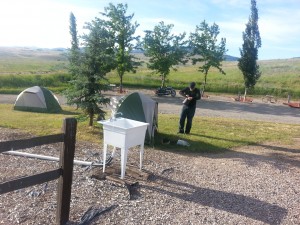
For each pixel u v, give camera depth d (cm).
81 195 597
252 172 854
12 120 1341
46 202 555
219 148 1117
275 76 4966
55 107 1831
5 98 2350
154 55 3194
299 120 2233
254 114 2377
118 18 2920
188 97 1272
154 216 541
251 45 3312
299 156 1086
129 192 625
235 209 606
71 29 3844
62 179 471
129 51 3056
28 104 1770
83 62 1203
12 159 775
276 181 796
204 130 1423
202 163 905
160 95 3180
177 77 4844
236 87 4100
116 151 936
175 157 947
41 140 434
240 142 1237
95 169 736
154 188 671
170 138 1190
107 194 614
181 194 655
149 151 991
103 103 1227
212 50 3359
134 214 541
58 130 1175
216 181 756
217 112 2330
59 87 3350
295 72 5294
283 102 3453
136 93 1132
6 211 511
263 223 559
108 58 1223
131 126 719
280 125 1819
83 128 1230
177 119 1662
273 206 639
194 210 583
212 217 562
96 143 1027
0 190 396
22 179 419
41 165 751
